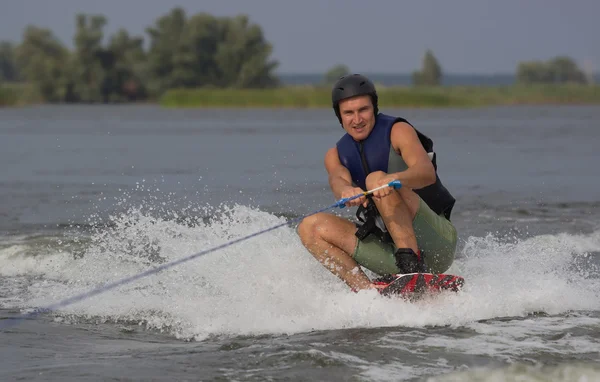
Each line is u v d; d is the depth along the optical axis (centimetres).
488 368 1365
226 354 1473
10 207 3384
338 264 1842
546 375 1334
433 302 1744
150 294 1942
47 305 1889
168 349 1529
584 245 2553
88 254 2347
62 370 1394
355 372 1353
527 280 1984
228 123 12062
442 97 17550
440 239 1880
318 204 3406
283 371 1367
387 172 1842
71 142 8062
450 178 4641
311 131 9625
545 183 4350
